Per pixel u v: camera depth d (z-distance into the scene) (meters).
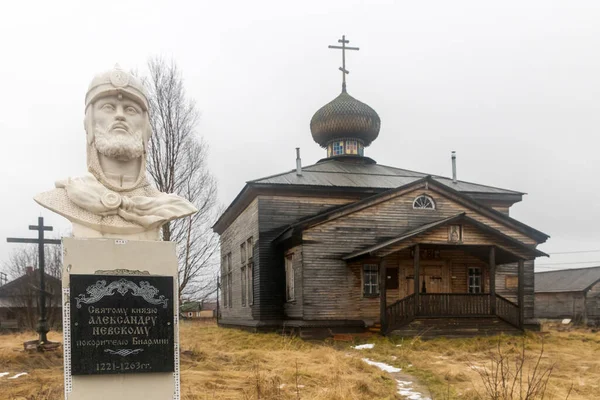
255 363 12.73
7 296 40.84
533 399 9.51
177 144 25.02
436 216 23.03
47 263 41.97
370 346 17.86
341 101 30.17
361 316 21.83
